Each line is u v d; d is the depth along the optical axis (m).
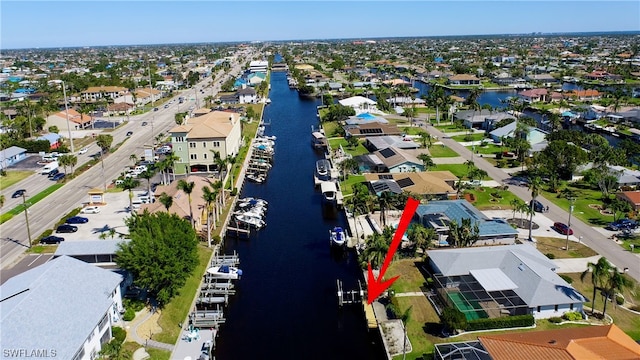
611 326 58.75
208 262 90.06
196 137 139.12
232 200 122.69
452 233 88.12
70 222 105.19
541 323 67.94
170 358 63.03
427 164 137.38
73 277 64.31
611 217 104.06
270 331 72.81
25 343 51.53
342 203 119.25
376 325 70.50
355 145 168.88
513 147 149.50
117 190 128.12
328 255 96.56
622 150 140.12
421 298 75.31
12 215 110.25
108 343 60.12
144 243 69.38
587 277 79.44
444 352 58.25
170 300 74.81
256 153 166.88
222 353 67.62
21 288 60.12
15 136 178.00
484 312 68.62
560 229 96.94
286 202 125.75
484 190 121.75
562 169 130.38
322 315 76.69
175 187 112.06
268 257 96.06
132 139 186.75
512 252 80.56
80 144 180.00
